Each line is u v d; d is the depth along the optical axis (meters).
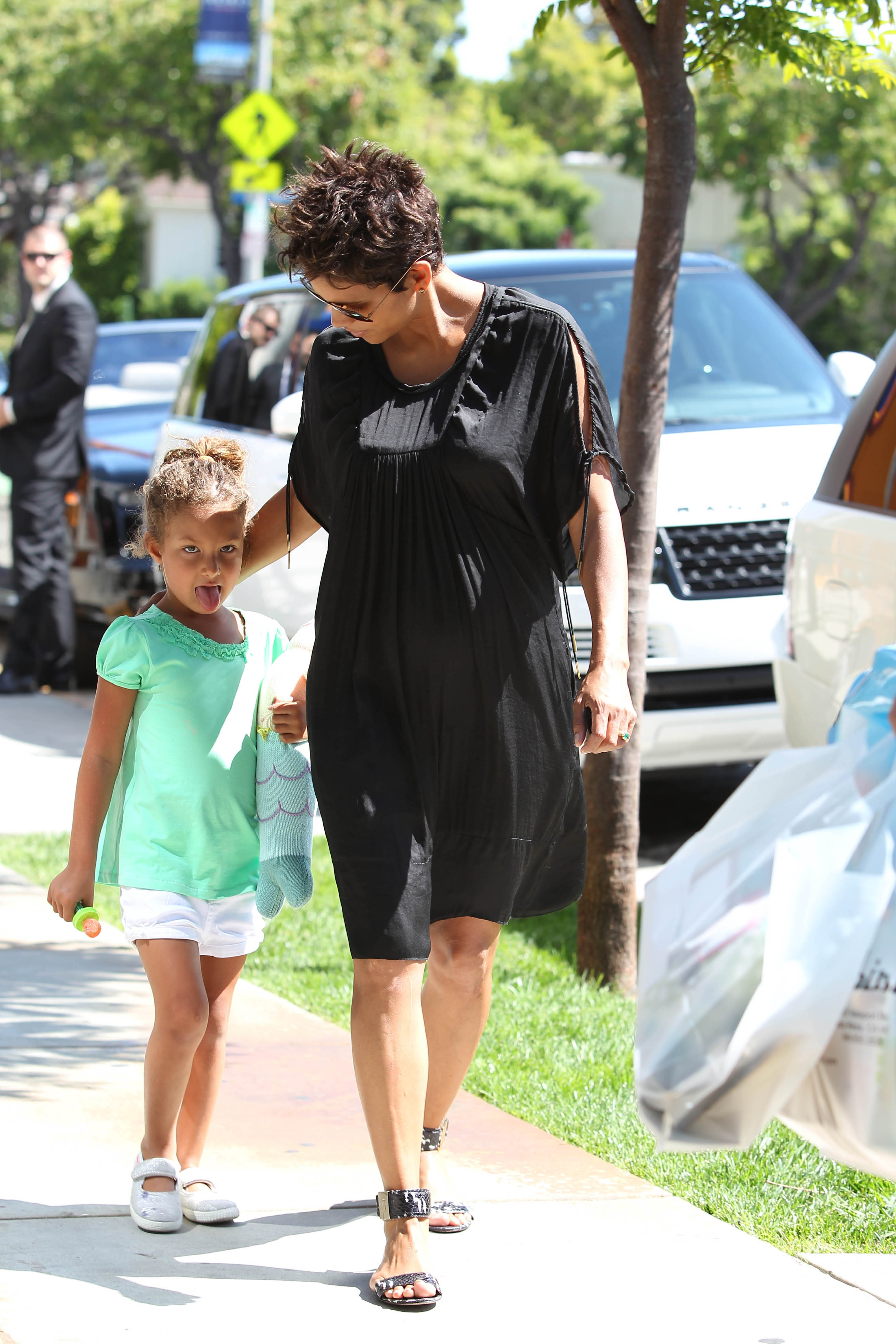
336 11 35.50
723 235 51.25
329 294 3.34
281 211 3.35
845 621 5.48
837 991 2.54
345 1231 3.76
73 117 36.34
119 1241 3.64
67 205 49.44
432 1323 3.31
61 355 11.62
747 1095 2.62
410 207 3.30
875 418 5.66
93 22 35.91
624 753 5.91
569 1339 3.27
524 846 3.52
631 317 5.73
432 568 3.40
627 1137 4.41
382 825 3.33
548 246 52.81
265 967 6.05
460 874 3.50
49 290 11.61
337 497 3.48
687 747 7.64
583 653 7.19
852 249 42.12
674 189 5.61
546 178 55.12
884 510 5.34
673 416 8.17
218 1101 4.61
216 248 60.75
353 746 3.38
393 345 3.51
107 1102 4.52
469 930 3.58
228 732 3.73
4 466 11.90
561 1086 4.80
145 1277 3.46
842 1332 3.35
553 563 3.56
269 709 3.74
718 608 7.47
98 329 12.60
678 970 2.68
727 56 6.08
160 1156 3.75
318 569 8.37
